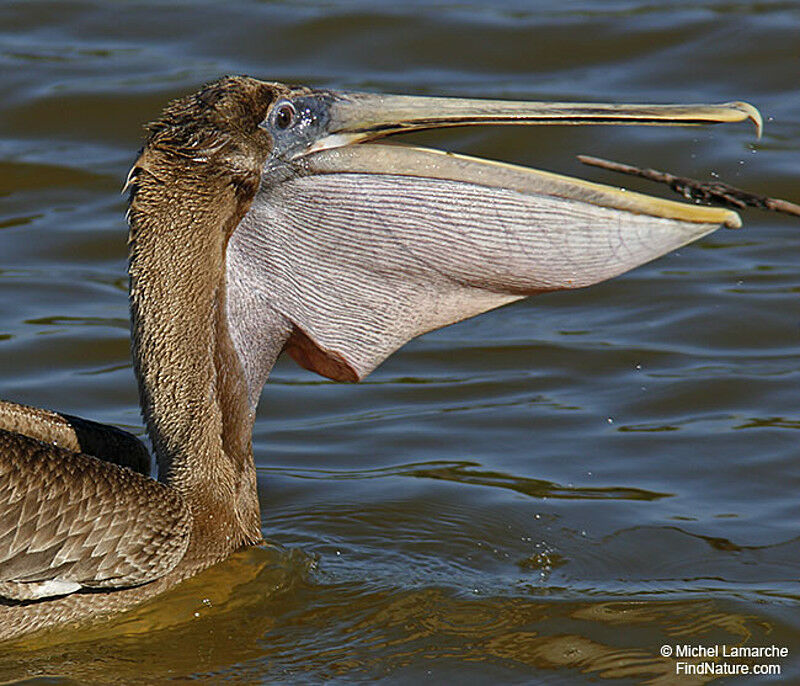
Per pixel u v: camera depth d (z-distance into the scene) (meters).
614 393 14.99
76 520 10.66
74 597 10.97
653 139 20.02
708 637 10.87
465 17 22.67
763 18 22.31
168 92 20.91
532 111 11.27
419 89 20.91
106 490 10.85
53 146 20.22
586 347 15.93
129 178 11.39
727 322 16.25
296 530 12.54
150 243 11.37
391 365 15.84
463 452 14.00
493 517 12.76
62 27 22.88
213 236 11.34
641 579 11.80
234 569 11.70
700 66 21.45
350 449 14.16
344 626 11.09
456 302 11.47
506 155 19.95
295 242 11.47
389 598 11.47
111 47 22.27
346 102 11.48
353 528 12.59
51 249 17.98
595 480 13.41
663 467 13.61
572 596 11.51
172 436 11.61
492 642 10.86
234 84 11.40
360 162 11.28
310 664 10.60
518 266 11.12
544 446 14.06
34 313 16.58
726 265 17.62
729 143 19.88
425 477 13.52
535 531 12.55
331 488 13.35
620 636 10.91
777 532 12.45
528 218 10.98
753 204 10.38
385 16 22.58
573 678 10.38
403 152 11.26
